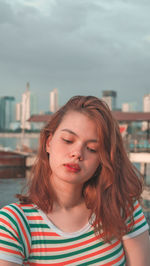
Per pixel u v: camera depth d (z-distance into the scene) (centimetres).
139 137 2372
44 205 100
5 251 90
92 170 104
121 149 115
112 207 108
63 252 98
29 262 96
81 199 110
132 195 117
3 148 4247
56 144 101
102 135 100
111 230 106
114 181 111
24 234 94
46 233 98
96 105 103
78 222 105
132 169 120
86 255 102
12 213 95
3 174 2603
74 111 103
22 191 106
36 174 107
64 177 99
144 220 122
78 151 98
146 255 118
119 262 109
